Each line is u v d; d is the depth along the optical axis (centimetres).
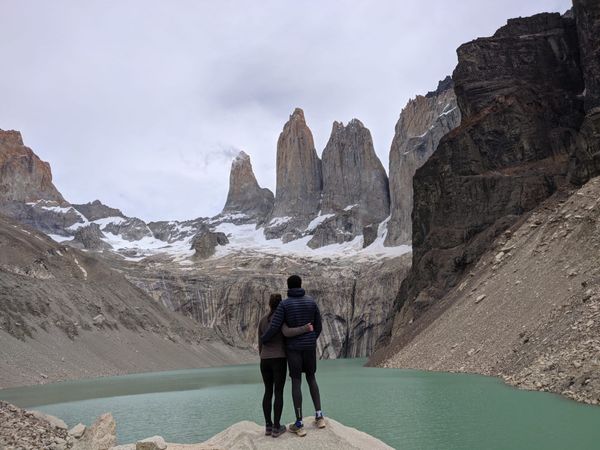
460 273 6738
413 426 2105
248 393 3878
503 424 1989
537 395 2588
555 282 3841
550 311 3522
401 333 7088
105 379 6128
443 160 7694
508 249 5241
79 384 5394
